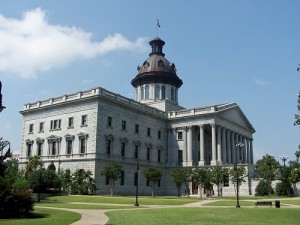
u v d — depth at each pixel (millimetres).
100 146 69500
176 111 92688
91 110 71125
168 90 102312
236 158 96938
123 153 76188
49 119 78438
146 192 81000
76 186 65000
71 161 71375
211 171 71812
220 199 62281
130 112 79938
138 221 24609
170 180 87312
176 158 89438
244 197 70562
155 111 89188
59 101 77375
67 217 26938
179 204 48844
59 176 66438
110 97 73562
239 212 34031
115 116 75000
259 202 45469
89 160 68562
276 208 40562
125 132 77312
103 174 66000
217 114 86875
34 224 21375
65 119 75312
